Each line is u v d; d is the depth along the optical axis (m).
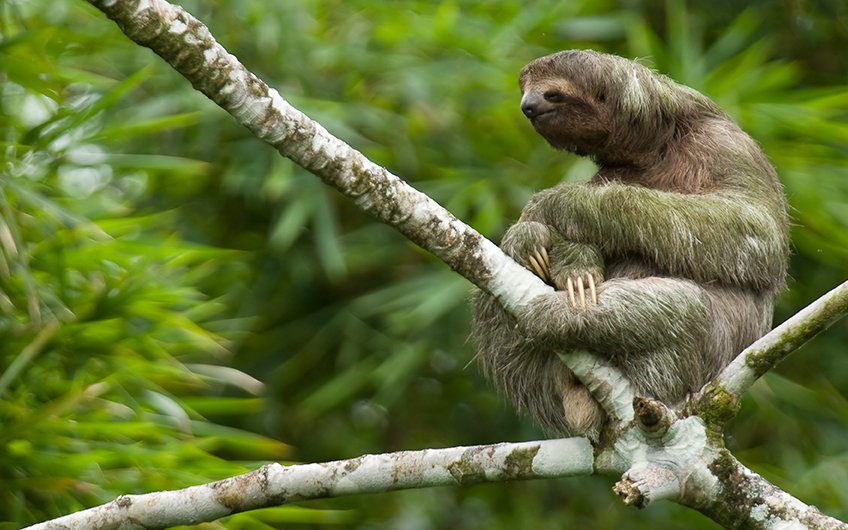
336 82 17.86
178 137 17.89
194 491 8.64
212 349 14.05
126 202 15.39
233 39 17.48
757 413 17.77
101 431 12.41
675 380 8.59
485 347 9.91
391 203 8.47
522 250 8.91
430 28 17.19
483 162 17.73
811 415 17.55
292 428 18.91
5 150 12.87
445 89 17.47
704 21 19.25
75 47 16.03
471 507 19.00
